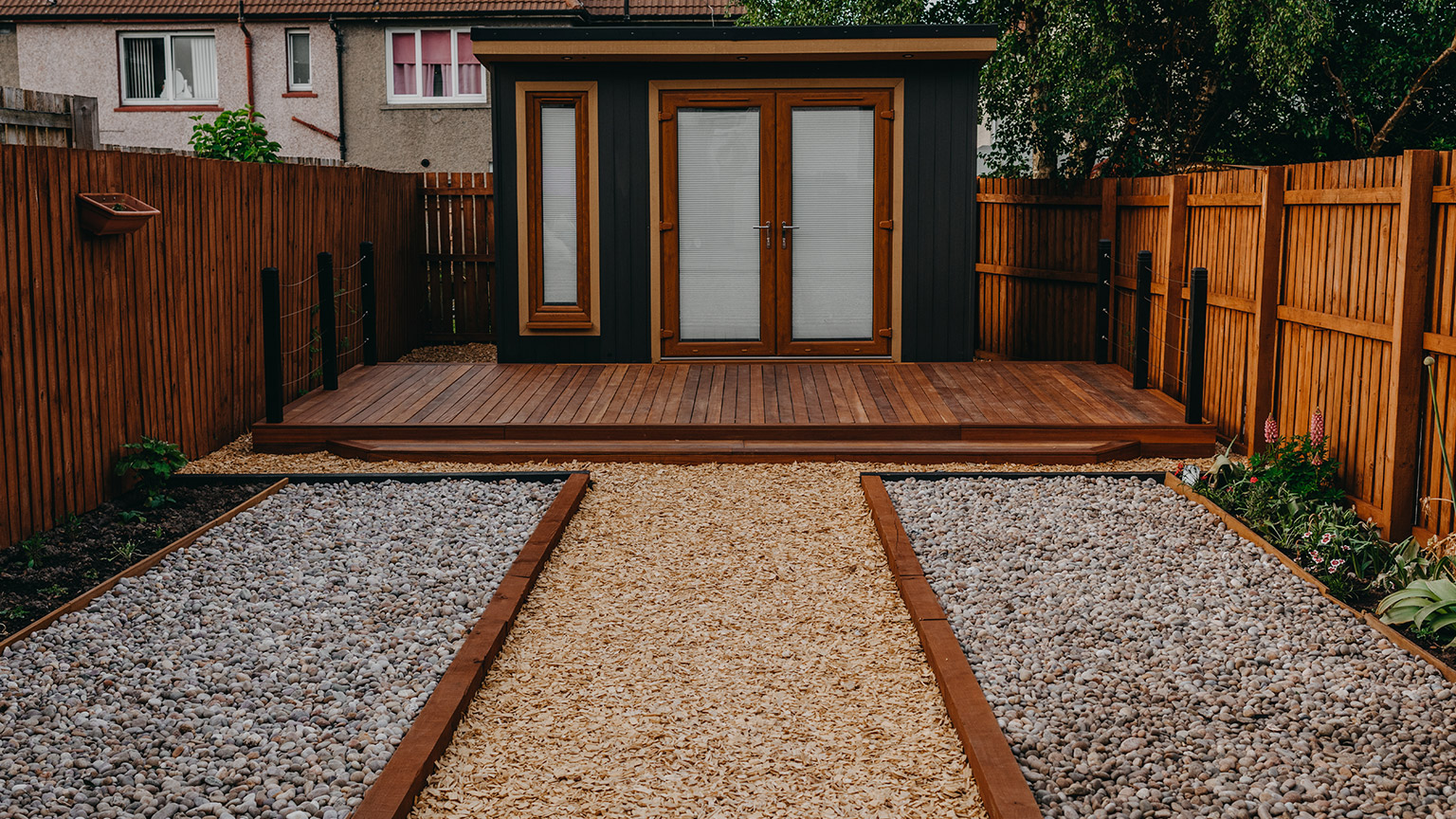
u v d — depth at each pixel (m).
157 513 6.23
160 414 7.04
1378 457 5.88
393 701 4.06
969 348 10.28
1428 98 12.92
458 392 8.85
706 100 10.09
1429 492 5.51
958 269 10.21
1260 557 5.50
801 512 6.43
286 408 8.30
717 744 3.88
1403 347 5.51
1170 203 8.65
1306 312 6.65
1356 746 3.72
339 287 10.23
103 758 3.63
